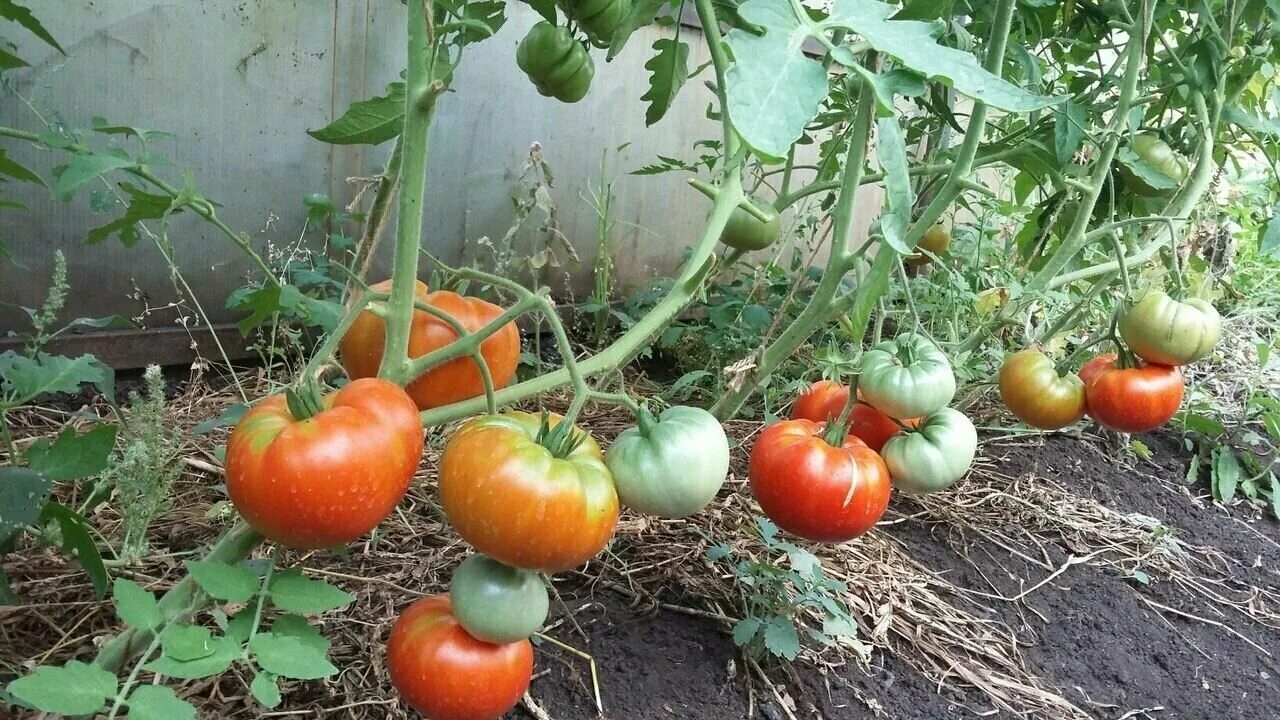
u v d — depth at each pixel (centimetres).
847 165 134
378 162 248
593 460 88
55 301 138
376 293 97
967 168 152
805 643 156
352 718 122
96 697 68
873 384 123
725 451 93
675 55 155
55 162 200
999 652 169
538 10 111
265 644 78
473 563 93
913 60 67
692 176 321
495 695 98
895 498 224
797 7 69
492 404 102
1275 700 167
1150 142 211
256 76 222
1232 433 290
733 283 305
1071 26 228
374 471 80
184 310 229
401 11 240
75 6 194
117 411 139
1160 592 202
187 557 149
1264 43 226
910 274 331
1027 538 216
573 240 298
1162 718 158
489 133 265
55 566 140
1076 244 196
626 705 134
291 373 221
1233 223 373
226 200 227
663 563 171
